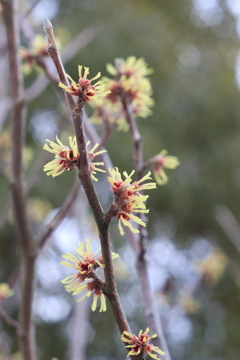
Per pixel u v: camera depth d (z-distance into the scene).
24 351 1.57
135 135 1.56
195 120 6.78
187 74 7.07
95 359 5.96
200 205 6.46
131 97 1.57
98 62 6.18
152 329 1.30
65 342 6.01
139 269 1.44
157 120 6.56
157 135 6.30
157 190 6.20
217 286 6.29
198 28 7.73
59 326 6.02
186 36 7.56
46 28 0.81
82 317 2.61
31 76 5.92
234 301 6.27
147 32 6.88
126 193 0.80
